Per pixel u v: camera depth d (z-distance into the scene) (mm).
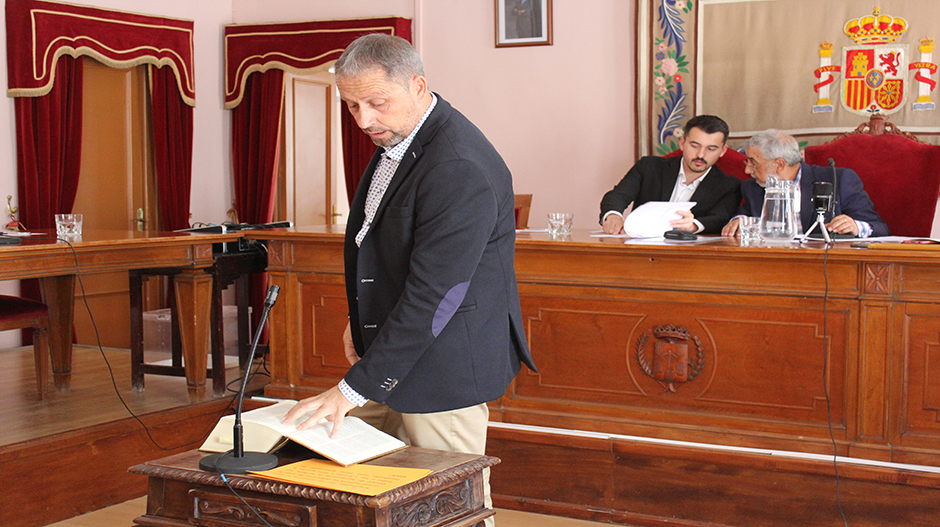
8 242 2980
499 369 1807
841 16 4566
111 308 5492
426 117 1725
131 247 3281
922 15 4422
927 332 2531
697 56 4863
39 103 4914
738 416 2775
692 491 2795
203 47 5902
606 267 2914
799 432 2695
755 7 4719
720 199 3979
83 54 5117
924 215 3926
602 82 5109
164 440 3367
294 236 3402
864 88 4551
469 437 1868
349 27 5578
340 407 1658
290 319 3475
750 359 2744
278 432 1668
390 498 1414
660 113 4957
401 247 1721
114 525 2941
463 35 5434
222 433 1742
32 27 4836
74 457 3027
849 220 3107
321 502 1457
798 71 4672
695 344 2807
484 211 1648
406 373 1659
